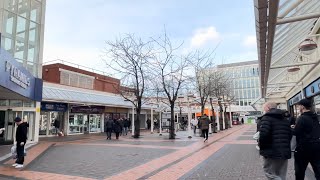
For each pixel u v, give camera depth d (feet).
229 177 26.53
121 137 89.25
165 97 105.81
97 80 123.95
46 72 106.52
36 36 72.02
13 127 66.80
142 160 38.19
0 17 60.59
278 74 54.80
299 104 19.70
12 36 64.13
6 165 35.17
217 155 41.75
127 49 87.45
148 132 119.03
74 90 103.45
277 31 26.73
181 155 42.65
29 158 41.06
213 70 122.62
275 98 90.02
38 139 77.46
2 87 45.32
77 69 113.19
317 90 44.45
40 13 73.41
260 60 31.45
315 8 28.76
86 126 111.75
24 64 67.77
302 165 19.21
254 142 60.75
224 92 135.95
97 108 116.26
